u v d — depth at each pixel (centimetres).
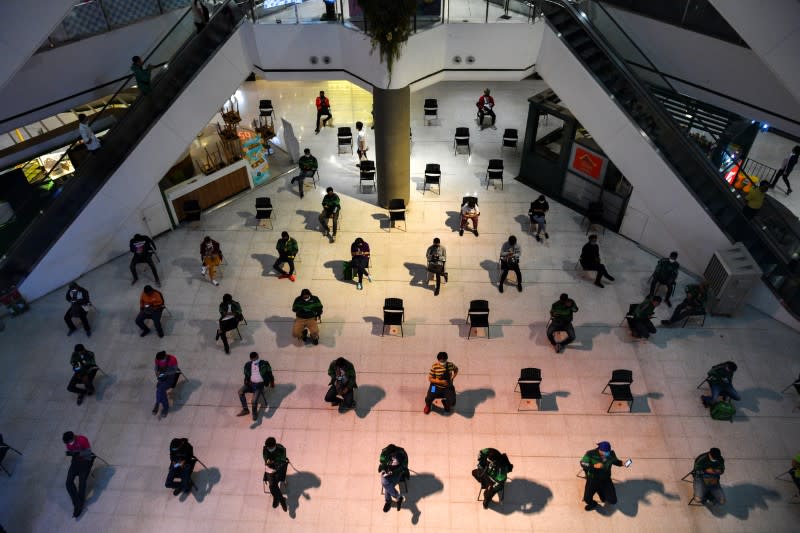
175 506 1016
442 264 1336
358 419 1133
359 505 1009
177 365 1171
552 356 1241
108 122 1430
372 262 1459
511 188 1694
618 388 1116
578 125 1518
